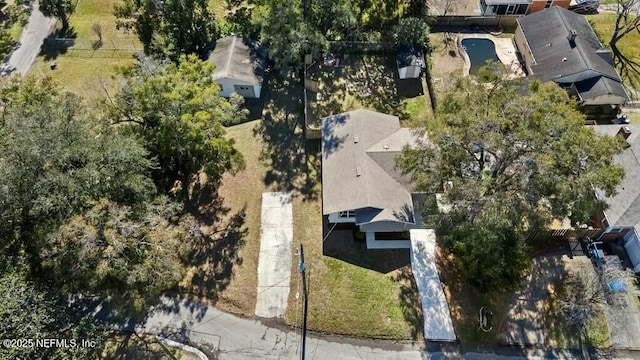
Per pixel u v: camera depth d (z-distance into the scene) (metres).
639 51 53.66
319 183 42.03
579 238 37.53
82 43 55.66
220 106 39.03
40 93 36.72
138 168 34.16
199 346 32.91
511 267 31.94
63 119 32.06
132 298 34.88
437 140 32.81
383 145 40.50
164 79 36.31
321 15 50.97
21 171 29.47
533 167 30.66
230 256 37.44
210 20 52.53
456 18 57.03
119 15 52.69
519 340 32.91
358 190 37.22
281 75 51.06
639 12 55.34
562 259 36.62
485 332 33.19
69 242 30.03
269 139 45.47
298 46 45.81
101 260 30.02
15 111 31.94
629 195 36.59
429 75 50.31
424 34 51.25
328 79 50.97
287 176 42.66
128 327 33.75
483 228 30.34
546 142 30.36
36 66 52.94
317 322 33.91
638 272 35.84
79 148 31.12
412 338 33.09
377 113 43.78
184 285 35.91
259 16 46.59
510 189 32.03
